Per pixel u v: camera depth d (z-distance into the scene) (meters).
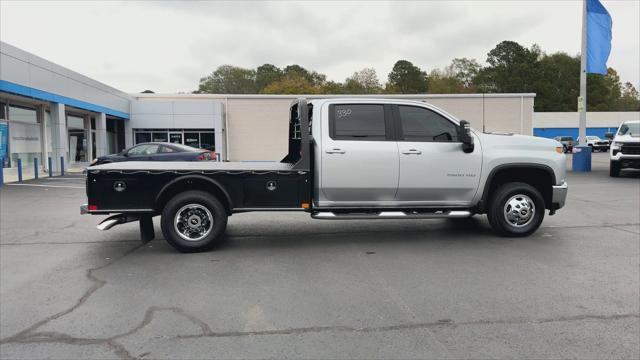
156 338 3.58
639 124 17.23
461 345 3.44
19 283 4.95
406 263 5.68
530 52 86.12
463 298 4.43
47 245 6.76
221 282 4.96
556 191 6.88
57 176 18.95
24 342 3.51
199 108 28.39
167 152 16.27
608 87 97.12
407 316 4.00
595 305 4.24
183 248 6.16
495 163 6.69
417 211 6.65
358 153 6.35
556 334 3.62
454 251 6.24
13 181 16.80
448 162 6.56
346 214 6.43
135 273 5.31
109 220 6.22
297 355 3.30
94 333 3.67
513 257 5.91
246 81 91.62
